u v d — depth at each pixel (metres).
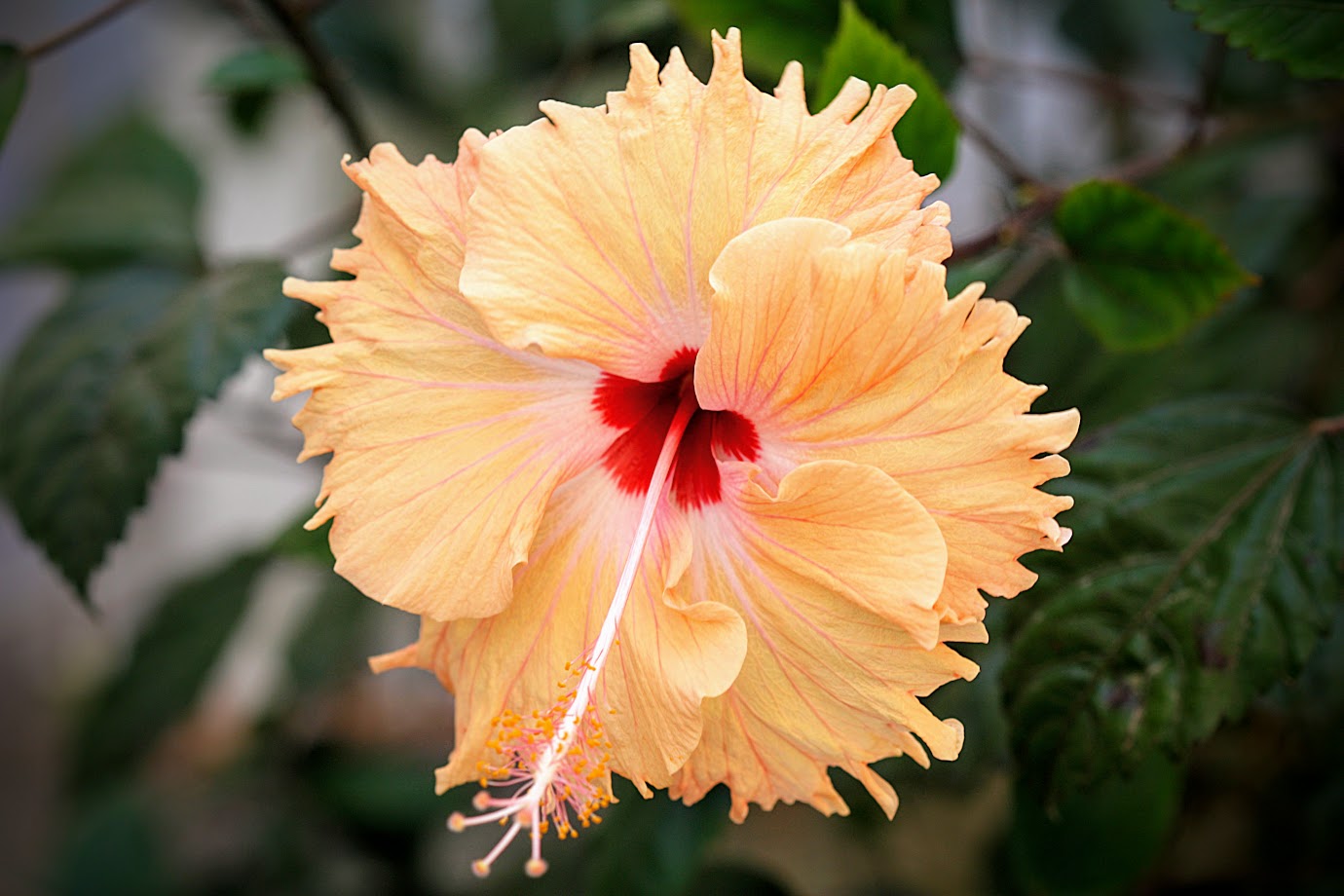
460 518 0.45
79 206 0.60
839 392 0.43
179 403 0.53
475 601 0.45
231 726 0.89
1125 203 0.48
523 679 0.46
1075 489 0.49
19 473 0.54
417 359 0.45
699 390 0.44
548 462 0.45
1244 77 0.63
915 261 0.43
